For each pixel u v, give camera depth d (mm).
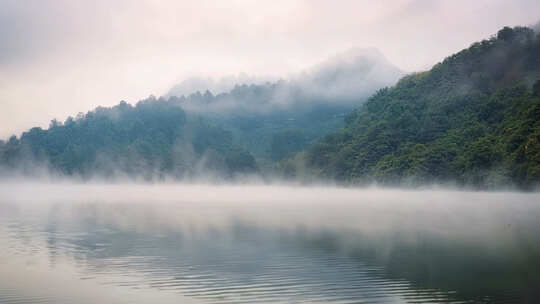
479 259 34031
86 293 25953
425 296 25266
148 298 25125
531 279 28484
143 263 33250
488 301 24484
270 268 31656
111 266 32375
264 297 25219
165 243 41719
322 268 31500
